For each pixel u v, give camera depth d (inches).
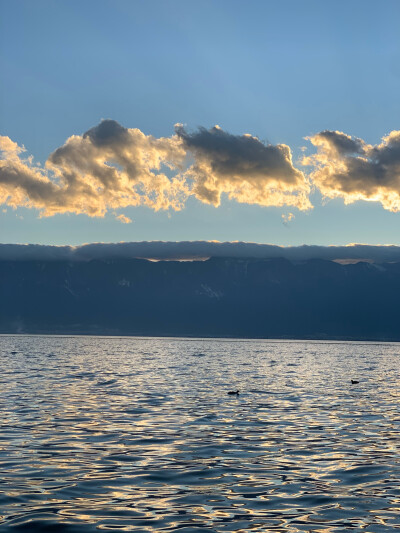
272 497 868.0
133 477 970.1
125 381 2679.6
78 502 832.9
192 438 1309.1
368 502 845.2
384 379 3095.5
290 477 982.4
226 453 1160.2
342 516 783.7
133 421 1523.1
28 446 1195.3
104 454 1137.4
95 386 2406.5
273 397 2118.6
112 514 784.3
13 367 3550.7
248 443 1259.8
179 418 1585.9
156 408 1772.9
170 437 1317.7
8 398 1945.1
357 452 1178.0
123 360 4753.9
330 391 2374.5
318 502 845.2
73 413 1641.2
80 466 1037.2
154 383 2598.4
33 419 1524.4
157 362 4510.3
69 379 2723.9
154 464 1063.0
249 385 2583.7
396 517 781.3
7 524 741.9
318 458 1123.9
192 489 905.5
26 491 880.9
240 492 893.2
